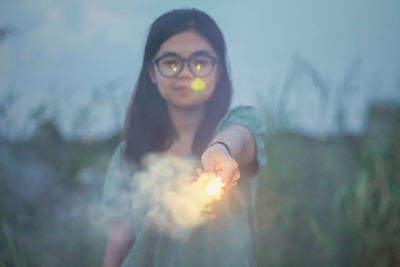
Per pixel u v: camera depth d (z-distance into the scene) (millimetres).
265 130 1289
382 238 2273
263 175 2754
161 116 1438
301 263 2498
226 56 1408
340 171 2764
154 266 1282
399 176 2379
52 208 2943
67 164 3094
